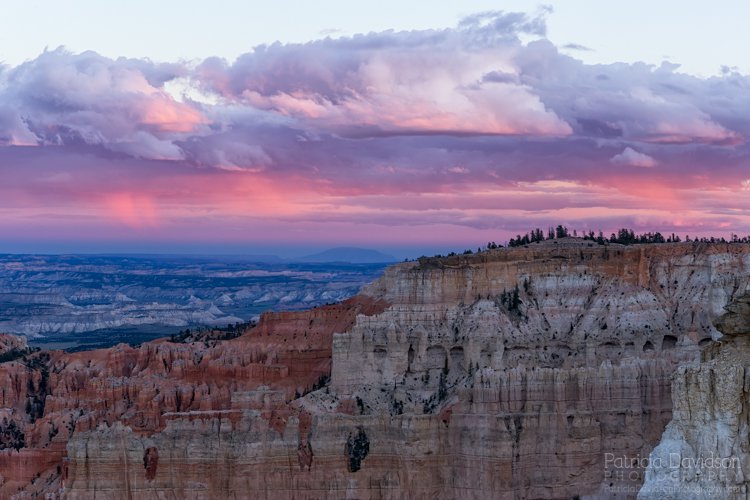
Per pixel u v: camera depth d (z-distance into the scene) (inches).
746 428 4985.2
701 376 5007.4
